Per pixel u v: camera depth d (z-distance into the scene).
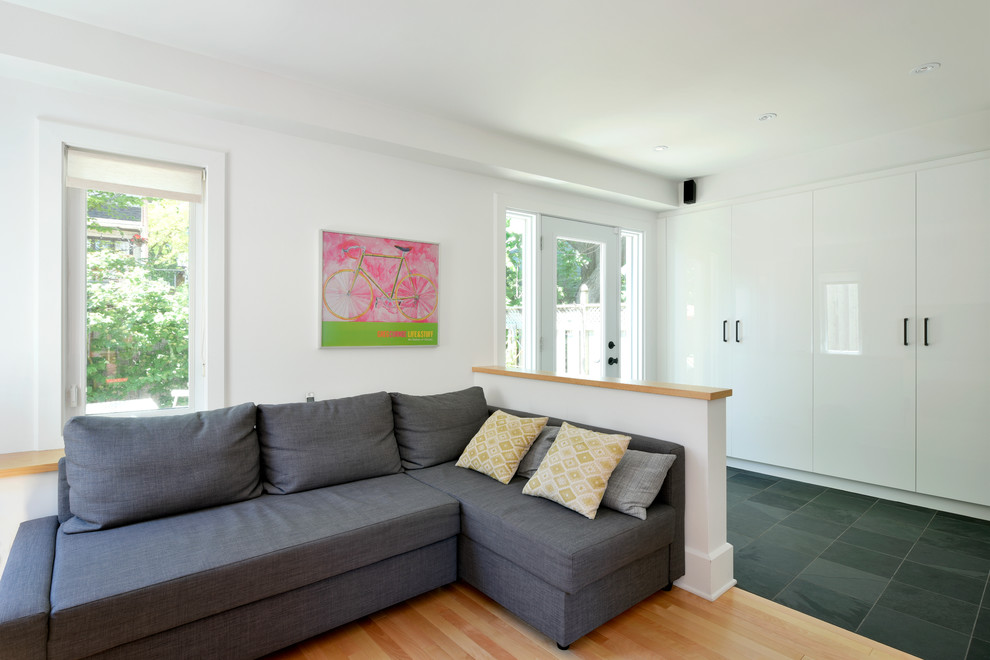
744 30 2.10
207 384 2.50
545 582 1.85
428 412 2.87
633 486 2.12
